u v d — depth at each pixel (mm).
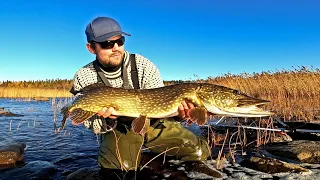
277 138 1486
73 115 972
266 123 1687
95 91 984
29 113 3326
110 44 1030
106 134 1127
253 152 1266
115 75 1112
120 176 992
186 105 986
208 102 980
